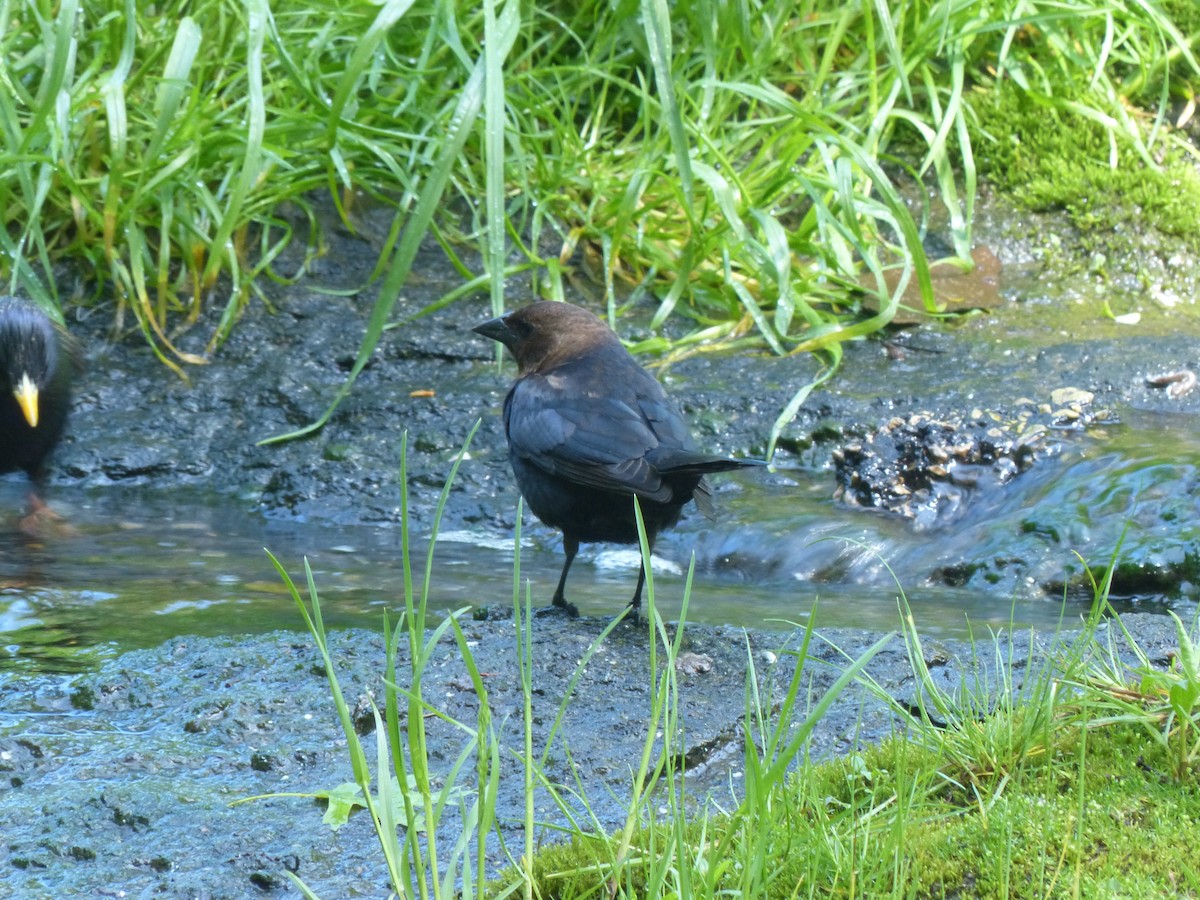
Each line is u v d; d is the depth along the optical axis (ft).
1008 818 15.23
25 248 45.32
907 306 46.01
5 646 24.04
